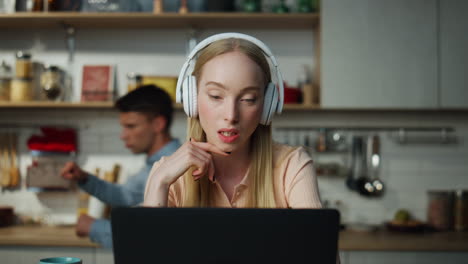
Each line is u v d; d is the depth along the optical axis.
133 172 3.30
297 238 0.73
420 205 3.32
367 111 3.34
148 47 3.37
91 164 3.32
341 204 3.29
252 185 1.04
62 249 2.73
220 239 0.73
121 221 0.74
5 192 3.32
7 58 3.37
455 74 2.96
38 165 3.22
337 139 3.27
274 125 3.31
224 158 1.03
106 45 3.37
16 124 3.34
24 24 3.25
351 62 2.96
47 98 3.12
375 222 3.29
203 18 3.05
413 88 2.96
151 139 2.42
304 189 1.05
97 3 3.07
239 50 0.91
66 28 3.29
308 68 3.31
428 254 2.67
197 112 0.98
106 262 2.72
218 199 1.04
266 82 0.95
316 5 3.14
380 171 3.33
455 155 3.34
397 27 2.97
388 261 2.68
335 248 0.73
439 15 2.98
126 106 2.40
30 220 3.26
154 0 3.08
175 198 1.09
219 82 0.89
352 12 2.97
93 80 3.25
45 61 3.36
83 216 2.29
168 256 0.74
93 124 3.34
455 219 3.17
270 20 3.10
